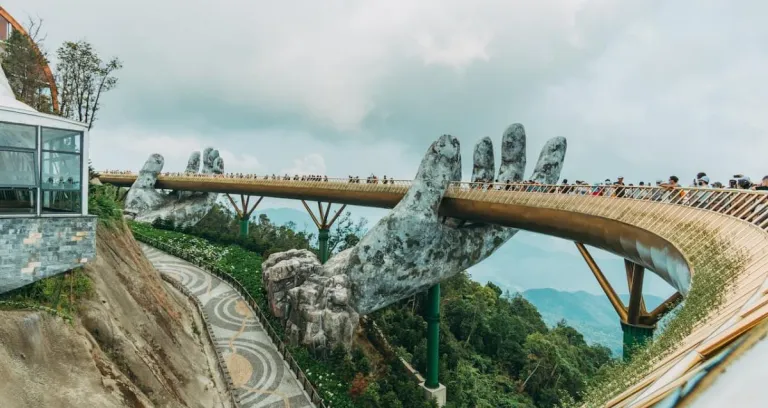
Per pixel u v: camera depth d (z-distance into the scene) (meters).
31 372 12.82
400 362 39.25
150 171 76.06
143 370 17.36
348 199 46.84
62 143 16.25
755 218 10.35
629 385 6.16
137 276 24.83
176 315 27.72
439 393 37.53
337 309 33.78
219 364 28.14
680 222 13.88
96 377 14.55
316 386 28.86
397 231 34.53
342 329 33.31
